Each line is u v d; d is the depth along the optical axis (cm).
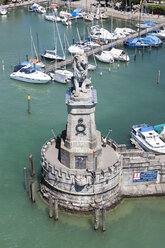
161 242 4922
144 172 5706
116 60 12331
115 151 5859
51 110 8606
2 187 5819
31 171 5994
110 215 5372
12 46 13338
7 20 17750
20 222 5178
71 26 16812
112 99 9169
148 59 12612
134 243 4906
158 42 13975
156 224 5234
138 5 19838
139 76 10912
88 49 12875
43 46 13462
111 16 17862
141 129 7119
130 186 5788
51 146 5934
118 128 7694
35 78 10050
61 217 5266
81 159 5238
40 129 7662
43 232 5044
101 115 8275
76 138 5178
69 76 10125
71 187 5181
